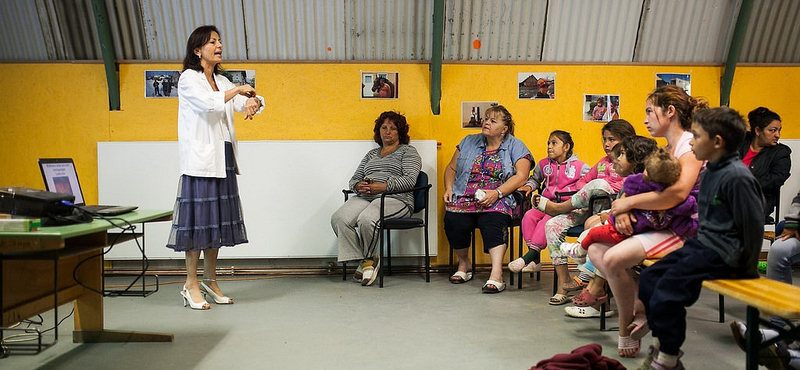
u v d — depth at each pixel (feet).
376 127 16.05
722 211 6.91
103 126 16.47
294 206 16.20
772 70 17.06
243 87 11.98
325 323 11.03
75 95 16.44
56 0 15.97
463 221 14.84
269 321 11.19
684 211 8.46
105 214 8.54
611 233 9.16
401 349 9.37
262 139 16.58
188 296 12.35
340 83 16.62
